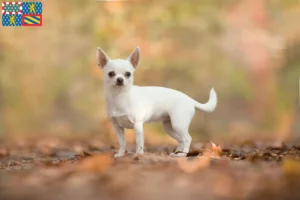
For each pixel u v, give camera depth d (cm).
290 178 443
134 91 717
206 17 2216
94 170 530
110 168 543
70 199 385
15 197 399
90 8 2133
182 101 737
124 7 1964
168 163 564
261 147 966
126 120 714
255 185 422
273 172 489
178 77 2214
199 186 427
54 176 498
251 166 539
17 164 699
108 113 725
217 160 589
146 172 502
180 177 471
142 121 714
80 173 516
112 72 709
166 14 2048
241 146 1023
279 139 1412
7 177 511
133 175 483
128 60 736
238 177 463
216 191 406
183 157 648
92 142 1327
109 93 718
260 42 2412
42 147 1126
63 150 1055
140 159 612
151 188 420
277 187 412
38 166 608
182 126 730
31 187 439
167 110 734
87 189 422
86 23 2192
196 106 757
